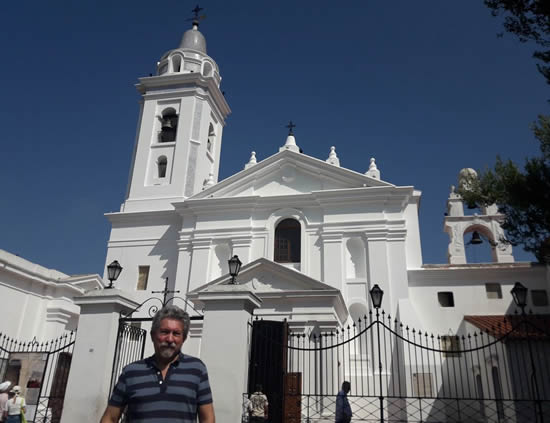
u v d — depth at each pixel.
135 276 23.55
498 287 20.89
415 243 22.11
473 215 23.98
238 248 22.28
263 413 10.74
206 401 4.11
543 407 14.21
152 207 24.97
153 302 22.53
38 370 13.42
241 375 8.73
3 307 19.38
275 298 17.97
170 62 29.12
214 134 28.89
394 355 18.42
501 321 18.16
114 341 9.77
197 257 22.42
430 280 21.31
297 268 21.70
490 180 13.80
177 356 4.20
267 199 22.88
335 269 20.95
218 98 29.12
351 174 22.66
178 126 26.73
